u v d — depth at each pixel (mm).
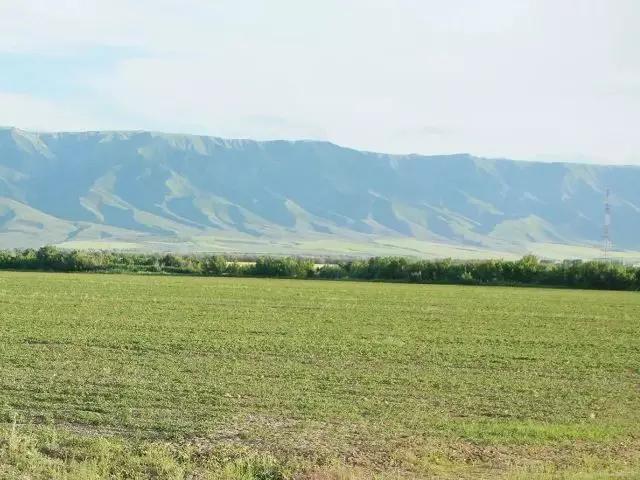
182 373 29281
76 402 23703
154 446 18969
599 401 26781
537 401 26547
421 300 71875
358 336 42344
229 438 20172
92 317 47500
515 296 81875
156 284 85688
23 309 51500
